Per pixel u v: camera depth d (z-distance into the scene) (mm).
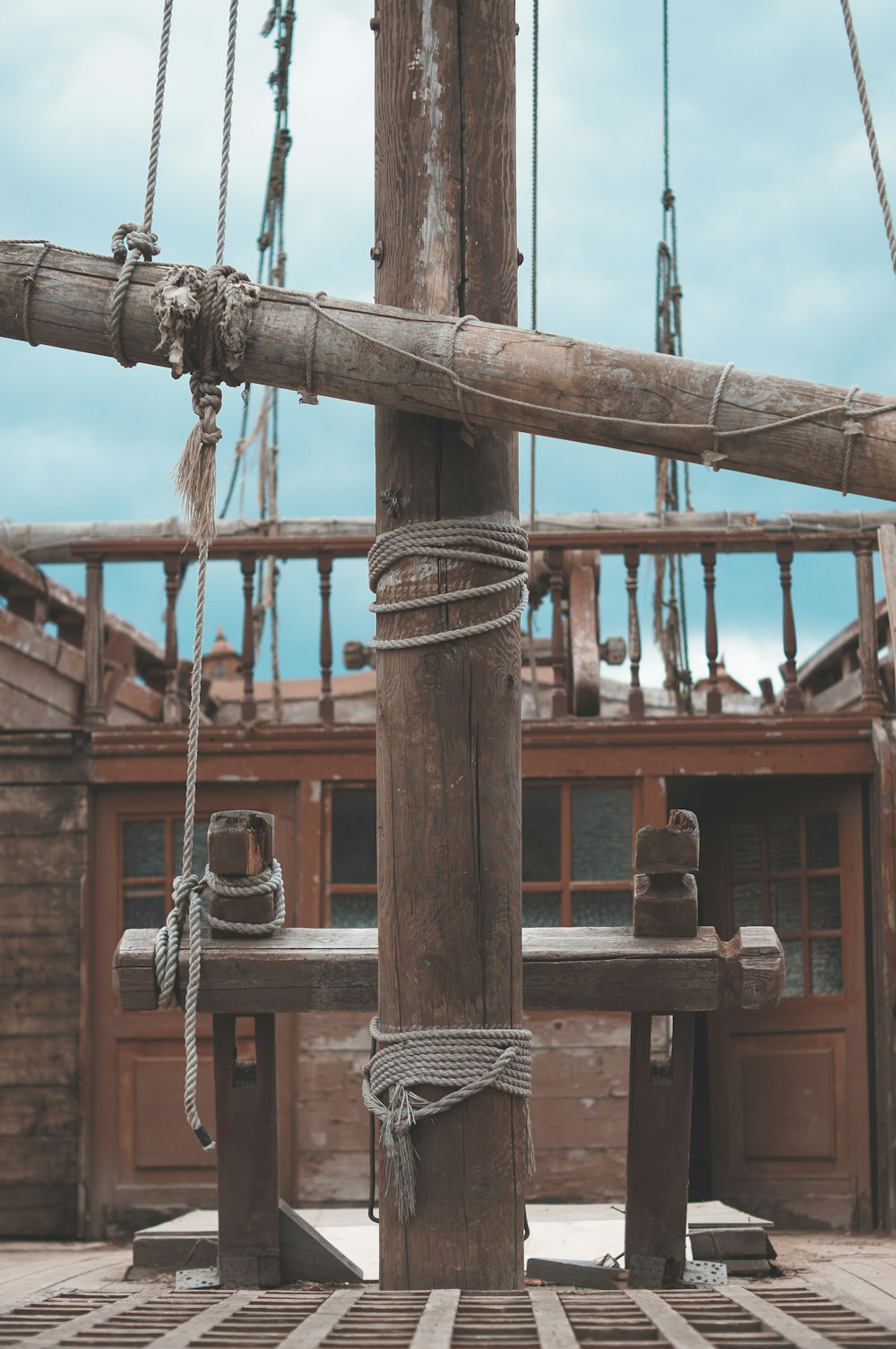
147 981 4574
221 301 4098
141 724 7887
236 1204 4613
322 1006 4523
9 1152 7441
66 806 7676
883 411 3785
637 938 4574
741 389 3867
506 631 4215
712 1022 7816
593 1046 7379
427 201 4238
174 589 7820
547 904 7602
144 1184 7438
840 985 7570
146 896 7668
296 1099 7406
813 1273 5164
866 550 7703
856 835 7586
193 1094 4406
